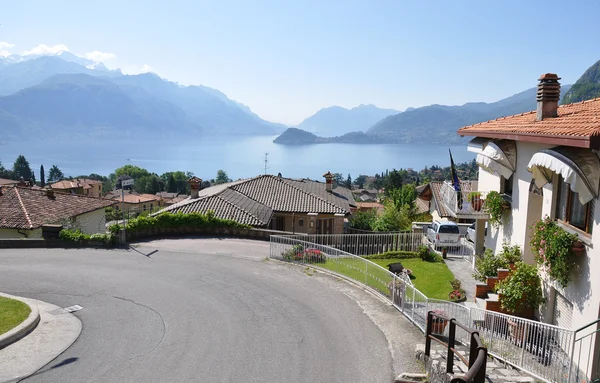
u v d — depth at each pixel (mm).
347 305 13656
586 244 9867
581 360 9805
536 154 10883
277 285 15680
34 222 23781
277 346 10656
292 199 38500
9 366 9367
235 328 11711
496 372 9242
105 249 20531
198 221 26531
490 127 16594
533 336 10141
